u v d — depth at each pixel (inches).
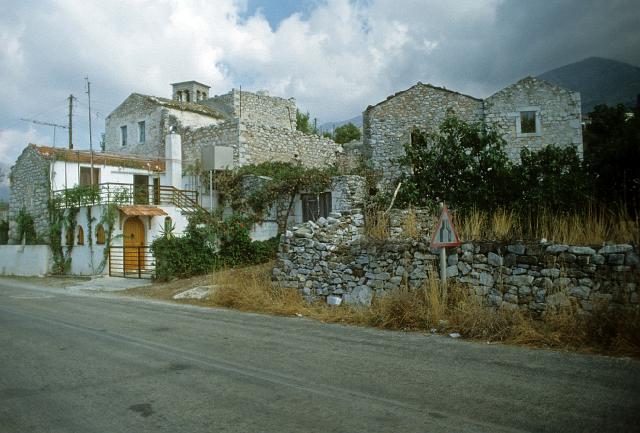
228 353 293.7
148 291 674.2
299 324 403.9
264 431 173.3
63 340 334.6
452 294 386.0
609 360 267.7
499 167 584.7
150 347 311.3
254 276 571.5
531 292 354.3
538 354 285.3
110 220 919.0
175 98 1815.9
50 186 1073.5
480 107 1010.1
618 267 323.6
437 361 271.4
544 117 986.1
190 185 1083.9
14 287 820.6
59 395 215.3
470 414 188.4
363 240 468.8
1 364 268.5
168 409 196.9
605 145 569.0
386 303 398.3
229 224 812.0
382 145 1042.7
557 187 520.4
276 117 1547.7
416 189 613.9
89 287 773.3
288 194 906.7
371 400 205.8
